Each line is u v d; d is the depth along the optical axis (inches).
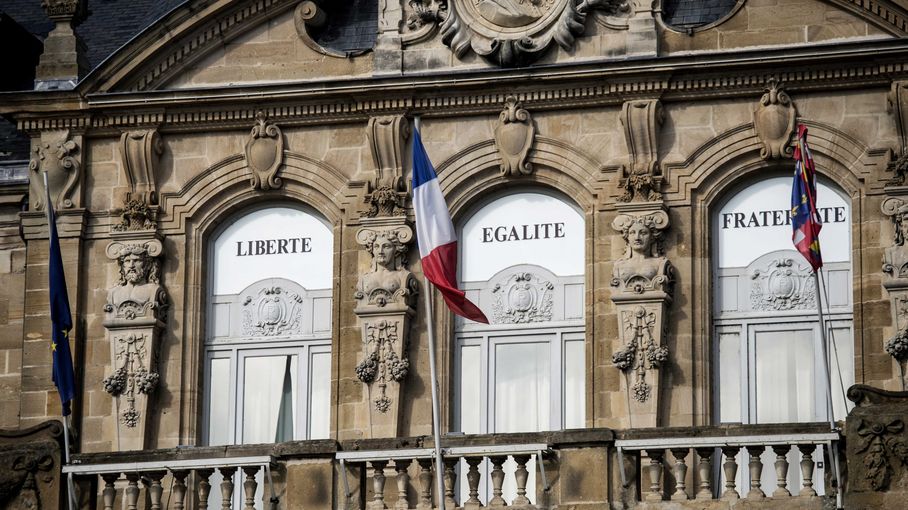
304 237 1946.4
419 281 1900.8
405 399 1884.8
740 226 1883.6
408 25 1935.3
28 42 2080.5
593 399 1857.8
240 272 1950.1
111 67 1945.1
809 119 1871.3
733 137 1881.2
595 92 1895.9
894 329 1823.3
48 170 1955.0
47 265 1941.4
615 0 1909.4
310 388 1923.0
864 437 1681.8
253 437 1920.5
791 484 1814.7
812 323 1860.2
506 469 1856.5
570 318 1893.5
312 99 1934.1
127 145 1950.1
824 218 1871.3
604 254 1877.5
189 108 1946.4
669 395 1847.9
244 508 1846.7
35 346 1930.4
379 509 1748.3
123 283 1929.1
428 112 1923.0
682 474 1710.1
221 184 1945.1
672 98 1891.0
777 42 1883.6
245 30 1961.1
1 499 1797.5
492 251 1914.4
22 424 1918.1
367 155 1930.4
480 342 1903.3
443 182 1914.4
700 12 1921.8
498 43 1910.7
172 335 1926.7
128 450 1872.5
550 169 1903.3
